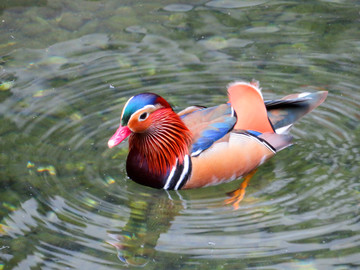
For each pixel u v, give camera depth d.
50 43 16.22
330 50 15.48
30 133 13.00
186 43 16.03
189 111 12.45
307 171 11.97
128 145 13.04
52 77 14.89
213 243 10.15
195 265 9.65
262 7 17.52
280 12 17.22
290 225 10.48
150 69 15.11
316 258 9.66
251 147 11.72
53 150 12.55
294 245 9.98
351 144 12.57
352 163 12.02
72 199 11.23
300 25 16.55
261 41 15.97
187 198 11.57
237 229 10.48
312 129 13.16
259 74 14.74
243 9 17.45
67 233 10.34
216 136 11.48
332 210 10.78
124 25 16.91
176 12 17.44
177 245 10.14
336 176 11.70
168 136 11.56
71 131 13.11
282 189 11.54
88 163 12.28
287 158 12.42
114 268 9.61
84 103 13.98
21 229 10.42
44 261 9.73
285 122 12.56
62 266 9.64
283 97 13.75
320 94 12.84
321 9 17.25
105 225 10.60
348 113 13.45
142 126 11.41
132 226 10.62
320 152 12.46
